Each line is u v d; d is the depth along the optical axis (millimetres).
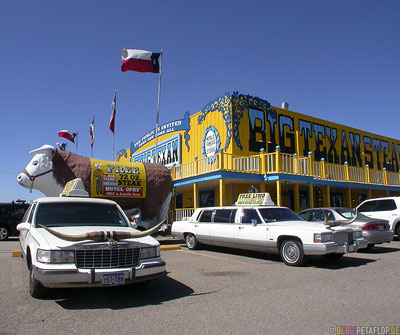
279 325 4160
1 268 7922
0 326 4188
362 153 23828
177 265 8289
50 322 4328
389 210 13383
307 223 8820
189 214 16188
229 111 16922
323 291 5770
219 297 5441
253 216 9398
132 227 6738
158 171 13164
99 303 5160
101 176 11867
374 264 8398
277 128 18828
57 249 4926
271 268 7906
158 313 4664
